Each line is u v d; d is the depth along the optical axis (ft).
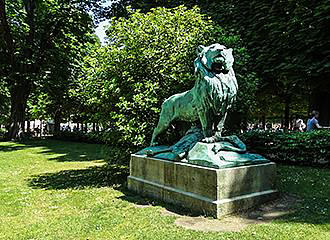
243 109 25.09
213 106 14.79
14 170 28.99
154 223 12.42
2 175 26.11
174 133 20.74
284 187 17.58
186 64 22.07
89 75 23.85
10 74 62.44
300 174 21.71
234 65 24.31
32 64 65.51
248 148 30.83
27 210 15.01
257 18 36.06
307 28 31.04
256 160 14.74
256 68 35.29
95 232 11.63
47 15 66.08
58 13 64.39
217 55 14.52
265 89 41.50
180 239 10.64
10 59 64.13
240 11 37.96
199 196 13.70
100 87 23.13
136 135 20.58
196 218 12.84
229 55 14.87
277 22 33.24
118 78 22.39
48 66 66.59
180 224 12.21
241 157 14.42
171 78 21.63
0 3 57.82
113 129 22.90
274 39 34.22
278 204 14.35
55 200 16.98
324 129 28.45
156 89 21.52
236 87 15.33
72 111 74.74
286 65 31.63
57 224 12.71
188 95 16.69
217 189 12.87
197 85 15.24
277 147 28.40
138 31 22.30
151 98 20.68
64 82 67.21
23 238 11.22
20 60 65.16
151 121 21.70
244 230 11.27
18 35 64.85
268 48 34.42
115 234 11.35
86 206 15.57
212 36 23.82
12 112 69.41
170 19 23.12
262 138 29.66
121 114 20.83
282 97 47.29
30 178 24.59
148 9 46.78
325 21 29.48
